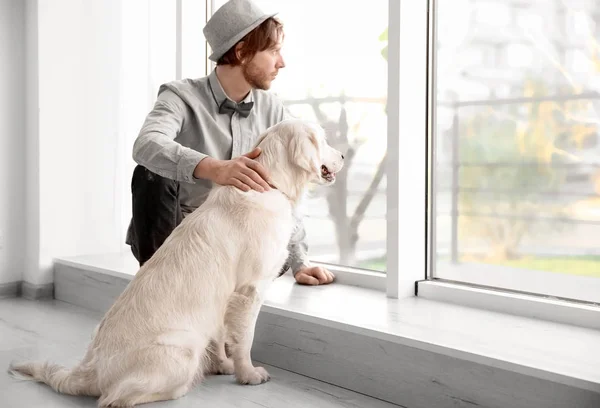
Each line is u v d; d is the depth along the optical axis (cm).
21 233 365
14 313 316
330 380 210
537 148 231
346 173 292
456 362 177
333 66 296
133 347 176
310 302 239
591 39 216
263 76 233
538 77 230
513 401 166
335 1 292
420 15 253
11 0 355
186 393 194
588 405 152
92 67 370
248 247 189
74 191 366
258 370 209
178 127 230
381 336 195
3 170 358
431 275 262
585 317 205
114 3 377
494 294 230
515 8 234
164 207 246
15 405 187
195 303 182
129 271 306
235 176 191
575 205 223
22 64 361
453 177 256
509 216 240
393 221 251
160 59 392
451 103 255
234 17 227
